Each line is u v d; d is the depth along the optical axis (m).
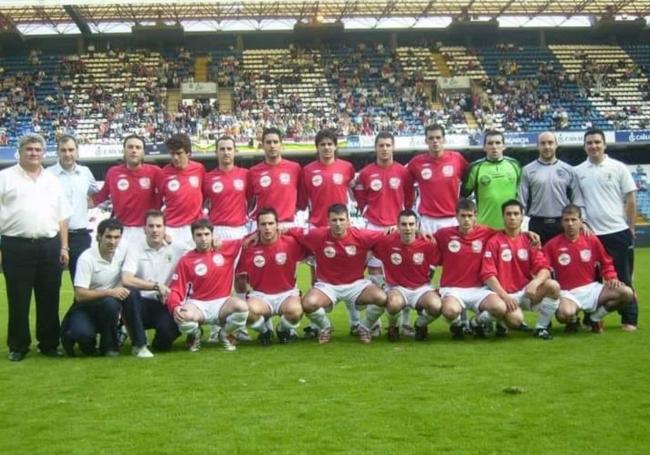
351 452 4.45
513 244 8.28
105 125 32.34
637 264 18.88
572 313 8.22
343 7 33.66
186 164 8.86
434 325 9.48
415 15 35.56
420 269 8.26
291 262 8.30
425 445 4.55
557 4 34.22
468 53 37.47
